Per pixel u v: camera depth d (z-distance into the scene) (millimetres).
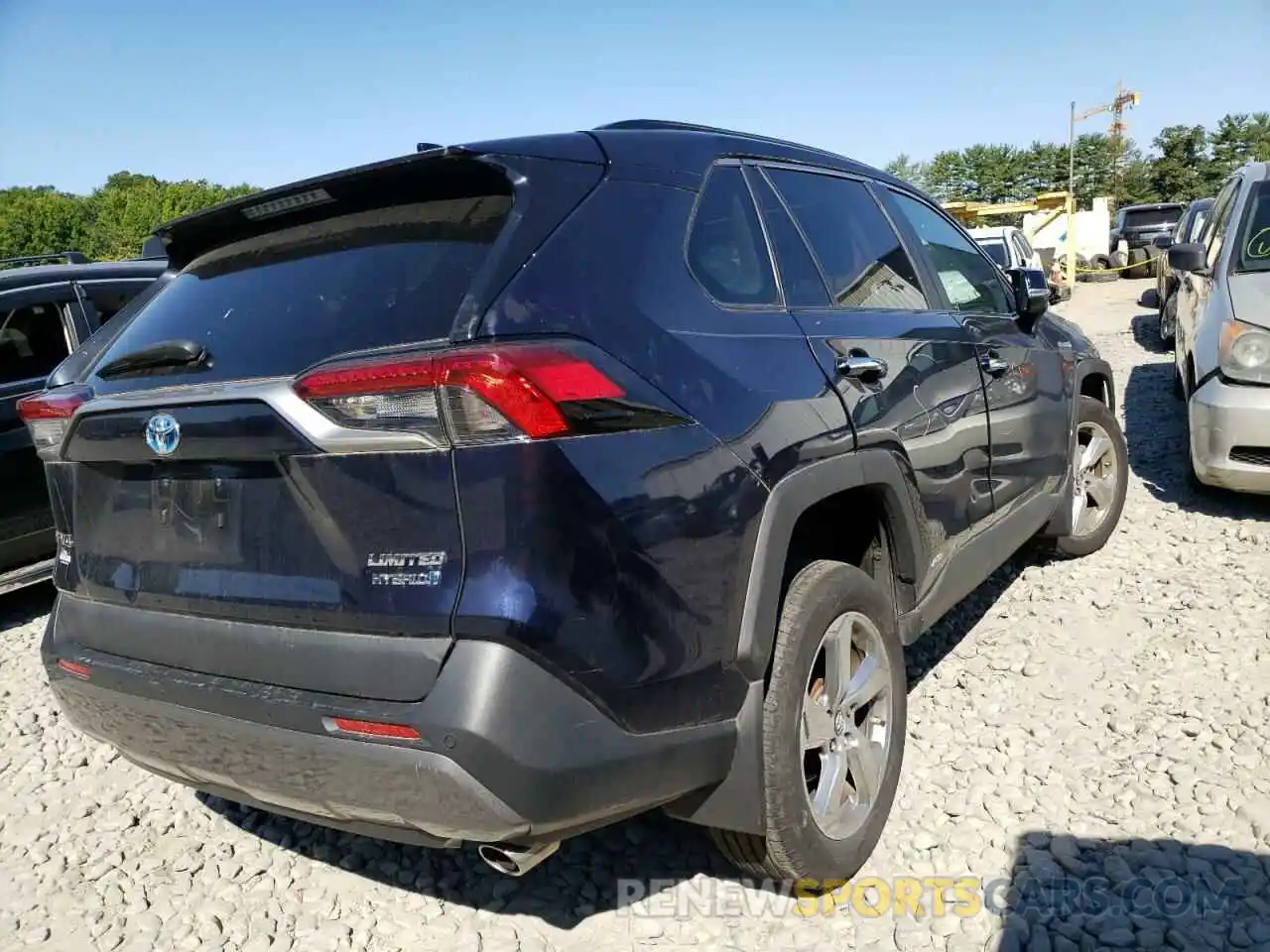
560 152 2377
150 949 2727
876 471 2814
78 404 2543
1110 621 4250
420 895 2869
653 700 2080
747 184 2914
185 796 3576
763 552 2336
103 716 2490
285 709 2072
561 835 2047
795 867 2502
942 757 3328
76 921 2863
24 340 5762
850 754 2732
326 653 2047
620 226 2354
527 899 2799
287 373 2180
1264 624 4062
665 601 2098
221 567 2242
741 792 2350
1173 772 3104
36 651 5184
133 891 2990
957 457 3398
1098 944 2449
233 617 2217
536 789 1896
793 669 2439
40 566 5648
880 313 3197
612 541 2004
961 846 2859
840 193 3395
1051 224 21906
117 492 2486
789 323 2723
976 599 4621
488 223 2227
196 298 2656
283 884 2984
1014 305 4426
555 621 1907
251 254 2652
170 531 2354
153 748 2391
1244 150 77500
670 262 2430
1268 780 3023
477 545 1910
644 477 2080
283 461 2092
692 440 2209
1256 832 2803
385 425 1956
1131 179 79188
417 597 1944
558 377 1963
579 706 1958
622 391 2088
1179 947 2412
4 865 3184
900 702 2922
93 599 2574
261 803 2283
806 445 2523
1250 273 5586
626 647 2016
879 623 2836
